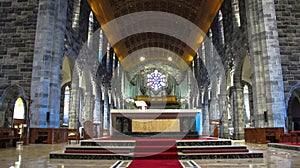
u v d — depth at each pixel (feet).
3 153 31.37
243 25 62.08
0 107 52.49
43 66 52.31
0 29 56.13
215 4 83.92
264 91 51.19
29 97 51.08
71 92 67.92
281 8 55.52
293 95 57.16
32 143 48.88
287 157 27.22
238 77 67.82
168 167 21.08
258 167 20.59
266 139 49.11
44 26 53.98
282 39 53.93
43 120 50.44
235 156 26.55
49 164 22.47
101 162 24.04
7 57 54.80
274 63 50.93
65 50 60.49
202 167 20.90
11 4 57.31
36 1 57.16
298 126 61.21
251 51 54.24
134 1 88.84
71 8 65.87
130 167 21.12
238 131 66.49
